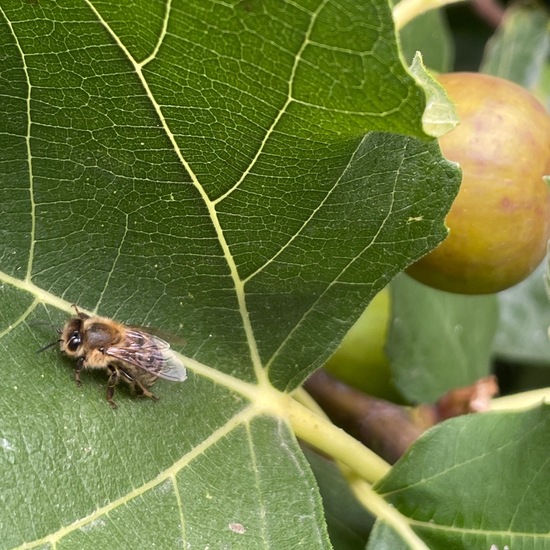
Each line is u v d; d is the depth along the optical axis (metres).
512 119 0.13
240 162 0.10
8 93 0.10
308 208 0.11
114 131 0.10
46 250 0.11
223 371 0.12
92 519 0.11
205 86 0.10
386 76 0.09
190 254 0.12
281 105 0.10
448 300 0.18
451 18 0.26
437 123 0.09
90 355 0.11
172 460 0.11
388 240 0.11
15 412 0.11
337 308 0.12
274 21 0.09
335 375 0.16
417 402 0.16
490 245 0.13
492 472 0.12
